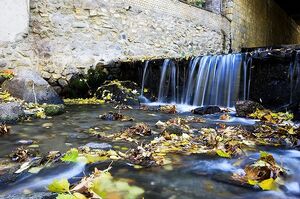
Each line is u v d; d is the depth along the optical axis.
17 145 3.08
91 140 3.33
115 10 8.04
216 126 4.30
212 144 3.12
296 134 3.58
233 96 6.41
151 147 2.99
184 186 2.11
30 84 5.56
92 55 7.63
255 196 1.99
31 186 2.06
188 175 2.31
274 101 5.59
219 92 6.71
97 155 2.70
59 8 7.06
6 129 3.63
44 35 6.88
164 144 3.12
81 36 7.43
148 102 7.63
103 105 6.56
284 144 3.23
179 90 7.43
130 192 1.98
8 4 6.14
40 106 5.35
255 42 15.28
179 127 3.95
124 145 3.10
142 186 2.09
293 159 2.73
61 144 3.14
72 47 7.30
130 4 8.36
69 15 7.22
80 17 7.39
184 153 2.86
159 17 9.25
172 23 9.67
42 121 4.49
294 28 25.56
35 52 6.75
